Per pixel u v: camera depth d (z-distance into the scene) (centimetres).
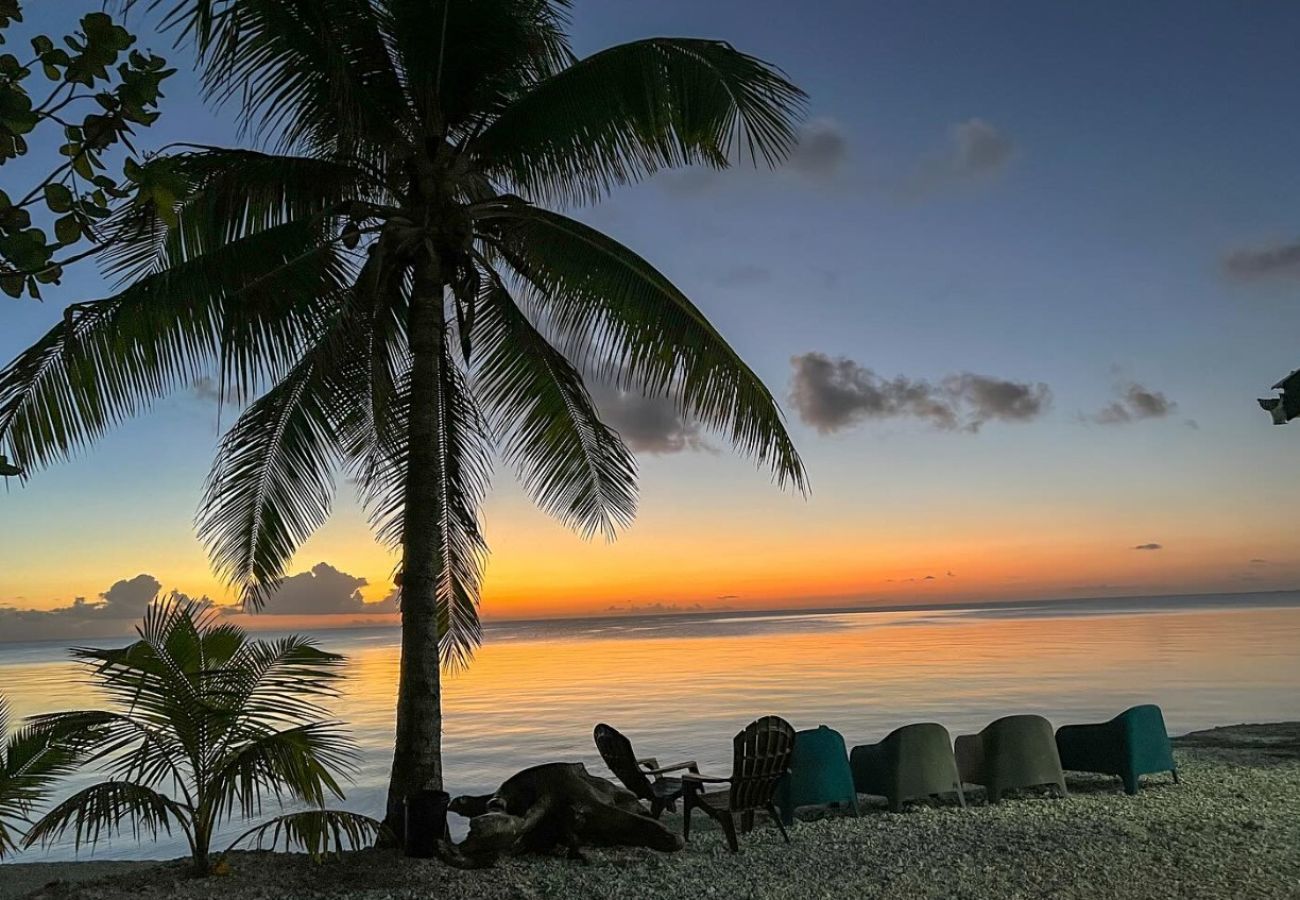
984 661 3547
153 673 669
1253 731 1404
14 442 736
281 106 894
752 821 835
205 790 711
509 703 2669
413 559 867
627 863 746
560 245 941
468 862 738
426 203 899
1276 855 708
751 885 671
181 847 1135
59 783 1605
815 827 855
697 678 3291
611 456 1075
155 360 789
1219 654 3506
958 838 782
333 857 768
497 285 1013
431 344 905
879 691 2523
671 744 1736
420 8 905
